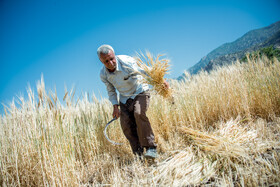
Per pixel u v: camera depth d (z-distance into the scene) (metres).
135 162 2.78
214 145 2.62
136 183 2.21
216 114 4.09
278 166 1.81
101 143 3.58
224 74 4.23
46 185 2.30
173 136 3.73
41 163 2.22
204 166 2.26
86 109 3.75
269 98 3.60
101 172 2.68
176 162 2.50
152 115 4.04
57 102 2.45
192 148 2.78
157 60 2.94
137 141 3.22
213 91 4.20
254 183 1.71
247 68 4.29
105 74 3.18
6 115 2.39
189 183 2.08
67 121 2.63
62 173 2.33
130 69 2.99
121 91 3.13
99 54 2.80
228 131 2.98
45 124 2.31
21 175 2.39
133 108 3.05
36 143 2.30
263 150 2.29
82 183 2.52
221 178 1.97
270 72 3.89
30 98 2.37
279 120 3.11
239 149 2.28
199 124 3.77
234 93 3.94
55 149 2.30
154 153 2.79
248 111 3.47
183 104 4.25
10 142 2.36
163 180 2.21
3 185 2.19
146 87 3.13
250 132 2.83
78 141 3.37
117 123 3.95
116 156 3.33
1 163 2.37
